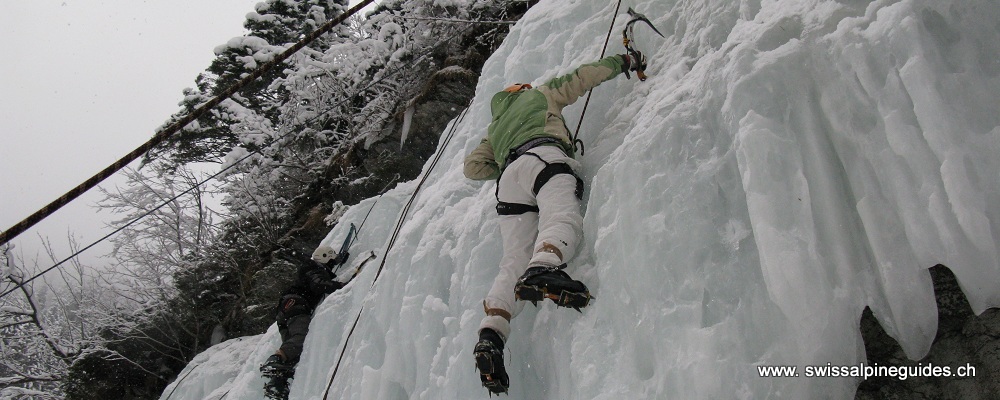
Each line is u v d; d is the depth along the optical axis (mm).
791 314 1700
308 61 7734
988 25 1736
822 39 1955
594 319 2182
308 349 4285
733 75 2059
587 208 2451
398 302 3404
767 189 1847
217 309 8281
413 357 3043
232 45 9664
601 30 3584
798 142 1901
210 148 10641
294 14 10492
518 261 2551
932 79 1656
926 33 1722
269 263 7750
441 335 2957
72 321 11016
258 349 5102
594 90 3193
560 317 2342
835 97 1873
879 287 1736
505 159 2811
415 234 3627
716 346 1815
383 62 7578
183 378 6129
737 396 1748
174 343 8453
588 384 2068
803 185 1831
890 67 1749
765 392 1727
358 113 8250
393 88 7523
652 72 3016
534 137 2750
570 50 3654
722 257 1941
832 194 1817
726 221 1990
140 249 10336
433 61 7516
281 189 8562
